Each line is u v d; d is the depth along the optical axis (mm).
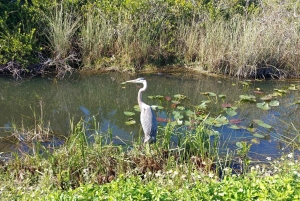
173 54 11883
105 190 4508
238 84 10508
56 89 9859
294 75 11203
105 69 11141
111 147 6391
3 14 10875
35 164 5961
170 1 12430
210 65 11273
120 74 10938
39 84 10055
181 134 6867
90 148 6152
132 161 6070
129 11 11758
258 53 10906
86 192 4359
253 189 4359
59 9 11703
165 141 6543
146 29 11594
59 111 8711
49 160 5910
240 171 6246
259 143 7270
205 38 11711
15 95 9383
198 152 6418
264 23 11477
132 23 11570
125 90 9992
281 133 7789
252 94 9875
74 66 11219
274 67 10922
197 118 7914
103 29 11422
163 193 4289
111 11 11875
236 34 11172
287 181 4395
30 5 11688
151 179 5648
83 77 10641
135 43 11422
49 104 9039
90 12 11703
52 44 11070
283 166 5879
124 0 12273
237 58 10992
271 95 9594
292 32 11305
